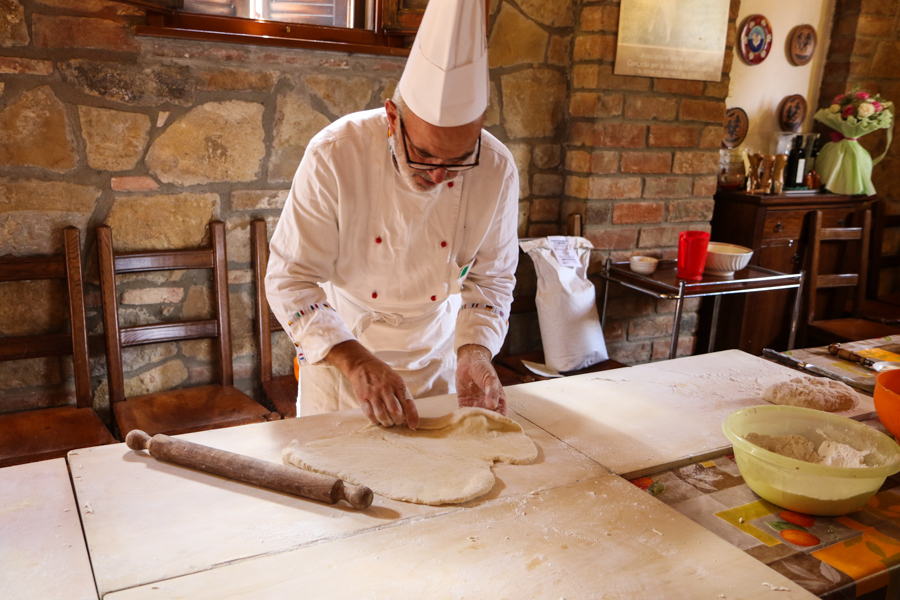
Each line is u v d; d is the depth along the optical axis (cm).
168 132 199
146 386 213
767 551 84
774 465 92
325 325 120
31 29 177
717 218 306
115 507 87
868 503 97
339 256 130
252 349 226
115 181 196
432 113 99
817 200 297
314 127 218
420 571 76
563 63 255
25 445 168
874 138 341
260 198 215
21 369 195
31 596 70
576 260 249
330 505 89
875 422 121
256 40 196
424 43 98
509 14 242
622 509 90
